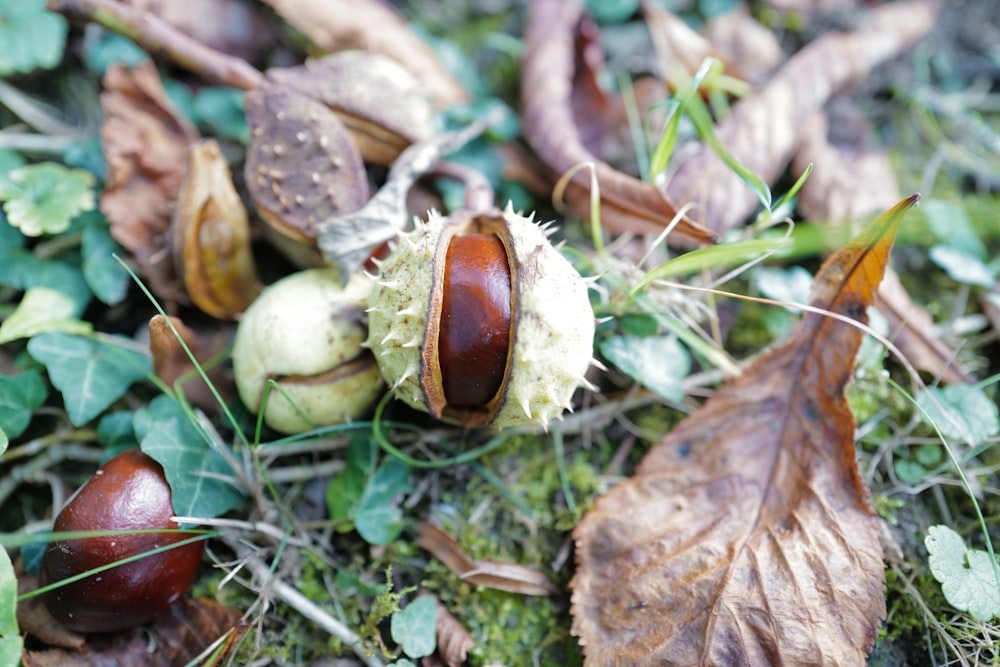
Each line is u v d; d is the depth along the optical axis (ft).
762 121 0.92
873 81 1.05
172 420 0.73
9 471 0.77
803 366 0.76
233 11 0.92
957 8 1.09
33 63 0.85
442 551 0.76
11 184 0.82
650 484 0.76
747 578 0.70
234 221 0.78
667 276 0.82
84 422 0.75
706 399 0.83
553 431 0.81
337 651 0.73
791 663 0.67
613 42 1.05
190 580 0.71
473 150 0.93
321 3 0.92
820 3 1.04
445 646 0.73
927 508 0.79
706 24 1.04
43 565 0.67
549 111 0.91
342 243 0.74
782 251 0.84
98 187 0.86
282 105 0.77
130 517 0.67
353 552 0.77
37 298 0.77
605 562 0.73
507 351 0.66
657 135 0.95
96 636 0.70
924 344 0.84
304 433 0.74
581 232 0.91
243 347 0.74
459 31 1.07
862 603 0.69
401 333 0.66
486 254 0.67
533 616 0.75
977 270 0.87
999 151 1.01
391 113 0.80
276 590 0.73
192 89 0.92
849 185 0.93
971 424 0.79
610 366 0.84
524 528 0.78
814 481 0.74
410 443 0.79
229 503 0.73
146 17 0.82
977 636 0.71
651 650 0.68
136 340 0.82
